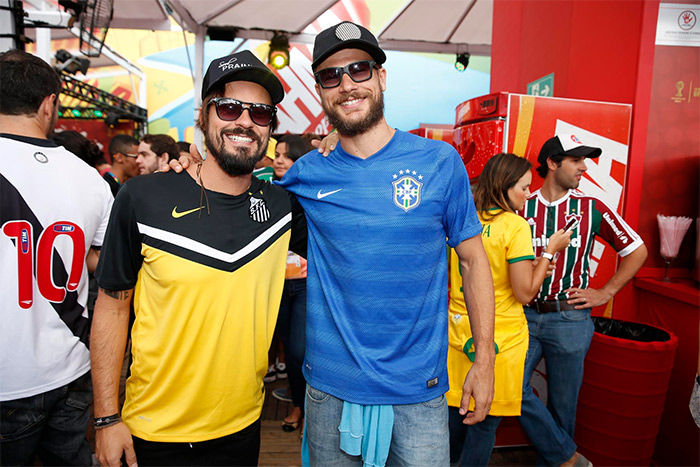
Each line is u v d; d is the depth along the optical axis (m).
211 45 8.16
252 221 1.25
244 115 1.16
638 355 1.95
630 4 2.46
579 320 1.99
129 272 1.18
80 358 1.44
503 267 1.77
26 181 1.29
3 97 1.32
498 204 1.79
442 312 1.34
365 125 1.25
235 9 4.52
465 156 2.59
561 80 2.92
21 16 2.70
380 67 1.32
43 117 1.40
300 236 1.46
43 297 1.33
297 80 7.84
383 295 1.25
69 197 1.37
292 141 2.67
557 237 1.79
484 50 5.74
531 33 3.32
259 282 1.25
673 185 2.50
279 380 3.41
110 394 1.18
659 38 2.43
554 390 2.07
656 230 2.50
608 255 2.43
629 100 2.47
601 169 2.41
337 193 1.29
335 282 1.32
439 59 8.26
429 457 1.28
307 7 4.52
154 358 1.18
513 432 2.39
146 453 1.21
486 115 2.38
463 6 4.70
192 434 1.21
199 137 4.75
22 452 1.33
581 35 2.73
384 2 7.85
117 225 1.16
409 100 8.31
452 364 1.86
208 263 1.17
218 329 1.19
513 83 3.63
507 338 1.78
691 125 2.49
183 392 1.20
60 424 1.43
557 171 2.03
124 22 4.73
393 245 1.24
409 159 1.28
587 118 2.36
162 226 1.16
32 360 1.30
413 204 1.25
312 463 1.42
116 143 3.38
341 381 1.29
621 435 2.02
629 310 2.52
